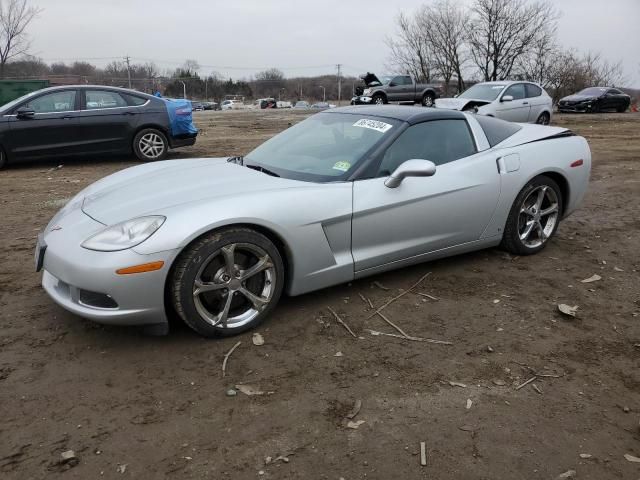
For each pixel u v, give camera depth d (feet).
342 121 13.42
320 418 7.91
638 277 13.43
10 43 116.67
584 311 11.50
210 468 6.93
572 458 7.19
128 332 10.29
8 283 12.59
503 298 12.04
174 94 286.66
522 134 14.60
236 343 9.95
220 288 9.77
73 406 8.14
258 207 9.91
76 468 6.90
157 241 9.01
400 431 7.64
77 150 30.22
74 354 9.55
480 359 9.56
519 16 120.06
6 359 9.34
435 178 12.24
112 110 30.63
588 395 8.59
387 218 11.53
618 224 18.20
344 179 11.30
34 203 21.06
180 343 9.93
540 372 9.20
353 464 7.00
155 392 8.50
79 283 9.08
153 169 12.84
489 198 13.17
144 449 7.25
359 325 10.69
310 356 9.57
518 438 7.54
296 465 6.98
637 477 6.88
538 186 14.26
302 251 10.52
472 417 7.97
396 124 12.42
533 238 14.90
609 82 126.82
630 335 10.54
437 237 12.59
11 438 7.41
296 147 13.01
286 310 11.25
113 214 9.87
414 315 11.16
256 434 7.57
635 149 38.32
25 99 29.14
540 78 124.88
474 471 6.91
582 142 15.47
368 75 85.20
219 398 8.38
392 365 9.32
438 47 129.80
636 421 8.00
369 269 11.69
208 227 9.30
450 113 13.41
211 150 36.27
